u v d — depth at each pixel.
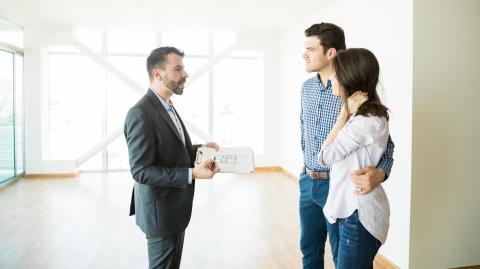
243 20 6.09
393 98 2.97
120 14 5.74
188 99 7.52
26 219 4.15
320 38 1.83
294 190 5.70
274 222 4.09
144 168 1.59
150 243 1.73
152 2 5.04
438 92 2.75
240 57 7.68
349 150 1.40
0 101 5.83
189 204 1.76
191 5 5.19
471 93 2.80
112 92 7.23
